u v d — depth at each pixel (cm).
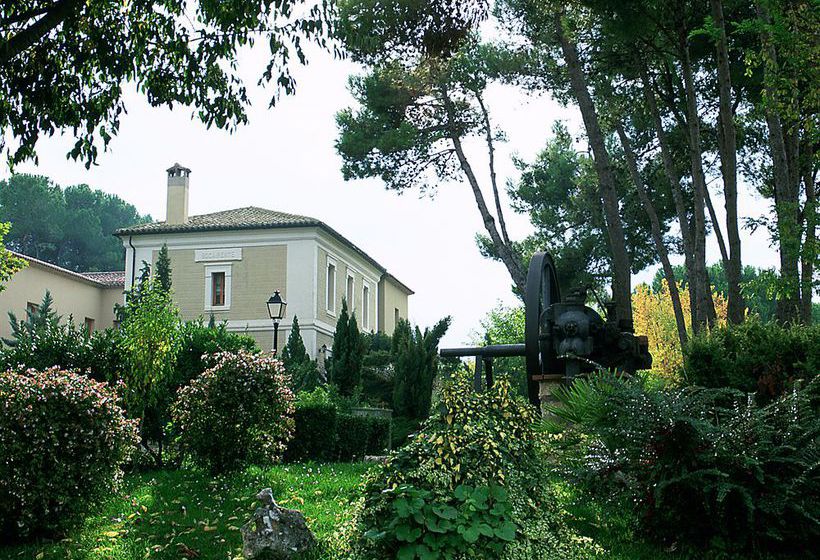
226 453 1038
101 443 713
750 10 1570
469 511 462
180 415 1060
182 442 1058
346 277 4234
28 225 6819
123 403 1166
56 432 679
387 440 1808
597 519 652
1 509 657
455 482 489
